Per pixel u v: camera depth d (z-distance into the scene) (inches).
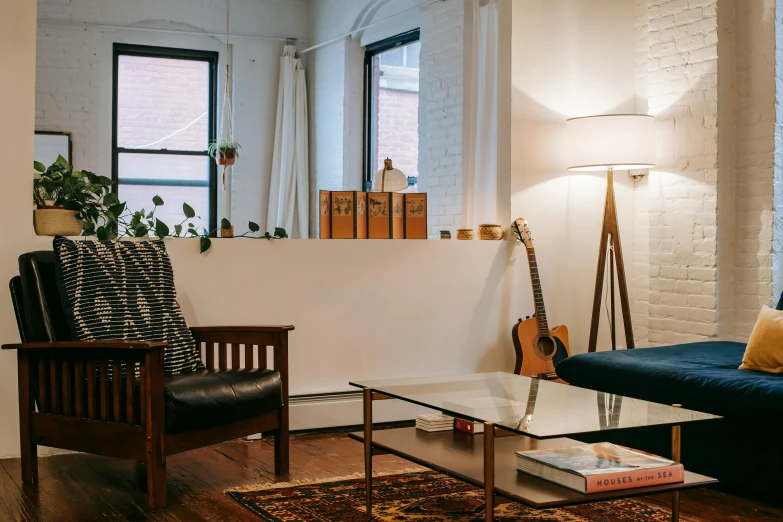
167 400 115.1
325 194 168.1
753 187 169.5
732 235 173.0
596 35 191.8
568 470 92.7
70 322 125.6
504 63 184.2
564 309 190.7
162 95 298.7
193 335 141.3
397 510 115.6
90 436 121.6
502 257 183.9
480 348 182.2
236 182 302.4
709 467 128.1
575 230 191.6
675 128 179.8
